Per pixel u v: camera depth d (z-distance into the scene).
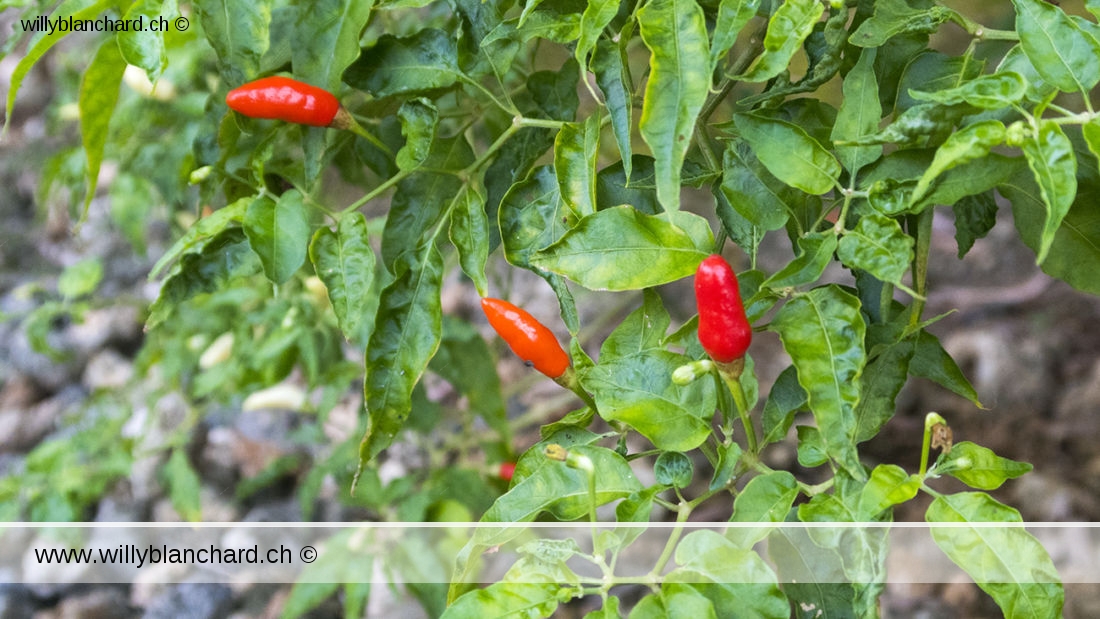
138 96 0.65
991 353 0.89
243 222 0.40
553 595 0.34
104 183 1.08
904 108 0.37
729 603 0.33
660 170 0.32
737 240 0.38
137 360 0.76
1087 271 0.38
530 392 0.91
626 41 0.36
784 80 0.38
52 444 0.71
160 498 0.84
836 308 0.34
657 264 0.35
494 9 0.40
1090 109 0.32
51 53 1.14
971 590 0.71
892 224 0.34
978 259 1.02
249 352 0.65
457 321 0.59
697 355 0.38
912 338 0.38
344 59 0.39
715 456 0.38
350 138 0.46
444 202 0.43
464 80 0.40
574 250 0.35
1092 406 0.84
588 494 0.36
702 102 0.32
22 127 1.16
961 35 0.61
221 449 0.86
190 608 0.75
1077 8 0.51
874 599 0.34
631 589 0.74
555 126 0.40
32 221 1.11
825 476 0.83
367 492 0.60
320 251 0.39
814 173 0.35
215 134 0.43
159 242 1.03
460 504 0.60
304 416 0.88
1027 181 0.38
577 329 0.38
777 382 0.38
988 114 0.36
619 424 0.39
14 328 1.00
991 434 0.84
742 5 0.33
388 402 0.39
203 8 0.37
